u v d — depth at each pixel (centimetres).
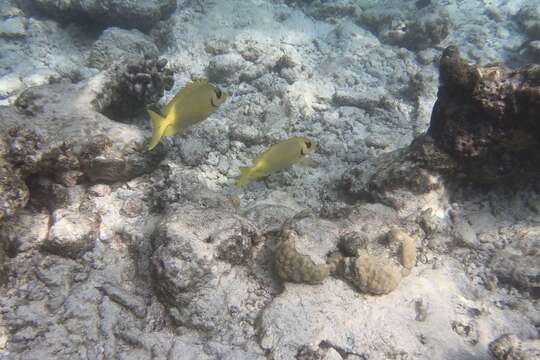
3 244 99
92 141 116
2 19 231
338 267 103
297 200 145
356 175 141
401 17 267
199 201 117
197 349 87
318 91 211
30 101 129
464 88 112
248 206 140
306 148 90
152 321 95
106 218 116
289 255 99
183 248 95
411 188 125
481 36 264
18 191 97
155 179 132
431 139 124
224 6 250
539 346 92
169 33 236
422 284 106
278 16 271
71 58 221
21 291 94
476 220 126
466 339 95
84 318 90
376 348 90
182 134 160
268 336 90
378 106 206
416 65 247
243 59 225
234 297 99
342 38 258
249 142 169
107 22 238
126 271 106
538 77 103
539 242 114
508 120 109
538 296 105
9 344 83
